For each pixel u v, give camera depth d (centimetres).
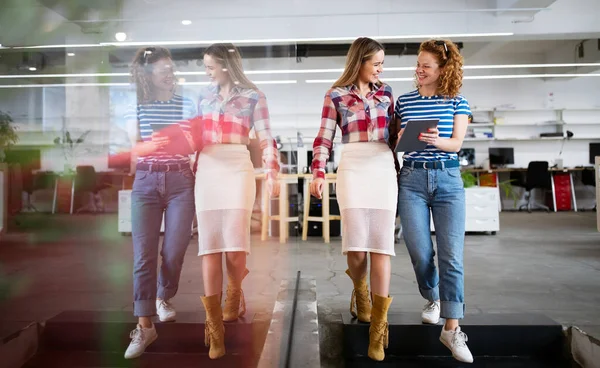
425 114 183
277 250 382
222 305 184
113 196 495
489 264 360
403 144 170
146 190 180
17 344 181
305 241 494
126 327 194
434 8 616
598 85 910
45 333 194
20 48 562
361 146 186
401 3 616
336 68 850
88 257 341
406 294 265
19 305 221
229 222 179
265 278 279
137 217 181
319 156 190
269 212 378
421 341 196
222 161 180
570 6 624
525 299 254
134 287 183
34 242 401
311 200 531
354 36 625
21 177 484
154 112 177
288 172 581
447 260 177
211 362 175
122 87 197
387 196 181
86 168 574
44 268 305
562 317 219
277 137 582
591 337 184
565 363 191
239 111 182
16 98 566
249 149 187
